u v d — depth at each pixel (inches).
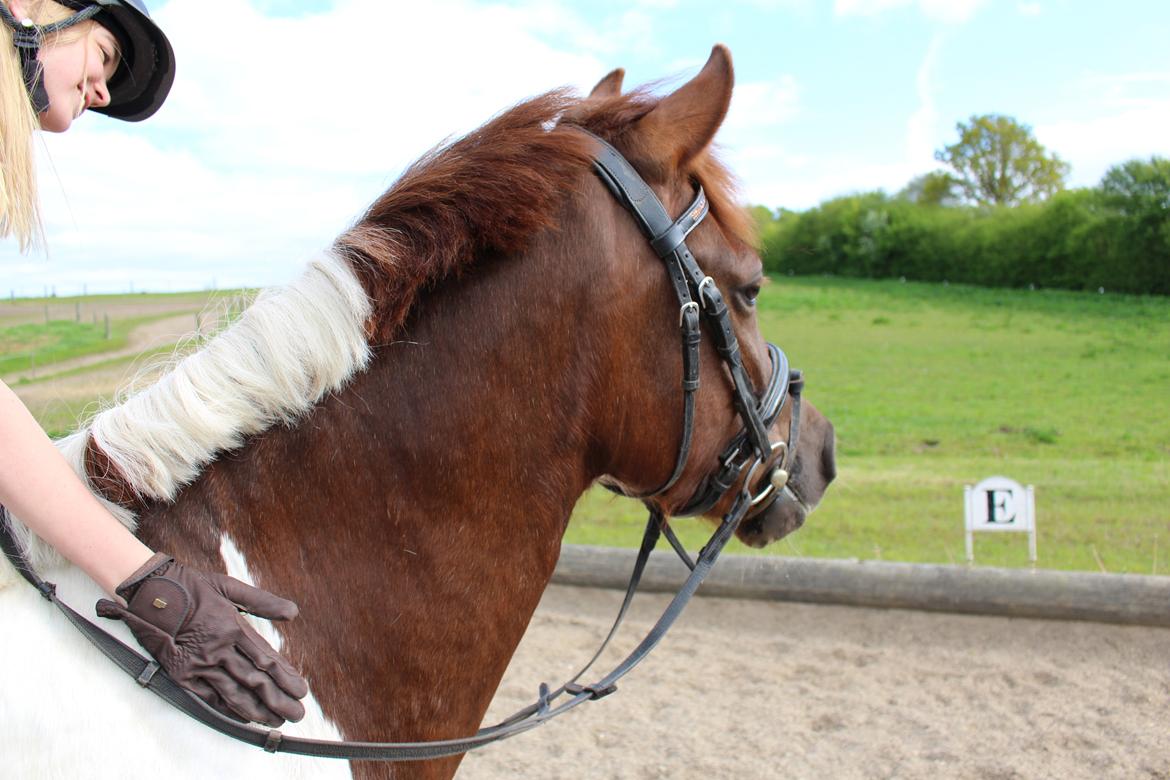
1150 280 916.6
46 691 41.3
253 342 48.3
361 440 50.0
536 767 130.2
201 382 47.3
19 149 42.9
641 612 187.3
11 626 42.4
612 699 151.0
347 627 49.2
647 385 56.5
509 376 52.2
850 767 128.6
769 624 179.3
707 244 58.2
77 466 46.5
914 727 139.0
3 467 39.6
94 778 40.6
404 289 50.0
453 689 52.8
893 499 265.4
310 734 46.7
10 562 43.6
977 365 608.4
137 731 41.8
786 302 976.9
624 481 60.6
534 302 52.4
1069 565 200.7
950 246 1091.3
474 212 50.8
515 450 52.8
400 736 51.0
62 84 46.7
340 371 48.5
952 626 173.6
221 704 40.7
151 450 46.1
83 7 46.8
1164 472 307.4
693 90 56.3
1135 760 127.0
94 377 194.2
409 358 51.1
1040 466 327.0
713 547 65.2
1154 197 909.8
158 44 52.4
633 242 54.6
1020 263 1027.3
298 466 49.1
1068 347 665.0
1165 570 194.7
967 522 181.8
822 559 185.6
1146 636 165.0
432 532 51.1
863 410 467.8
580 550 198.5
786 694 151.5
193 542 46.6
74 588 44.1
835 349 694.5
